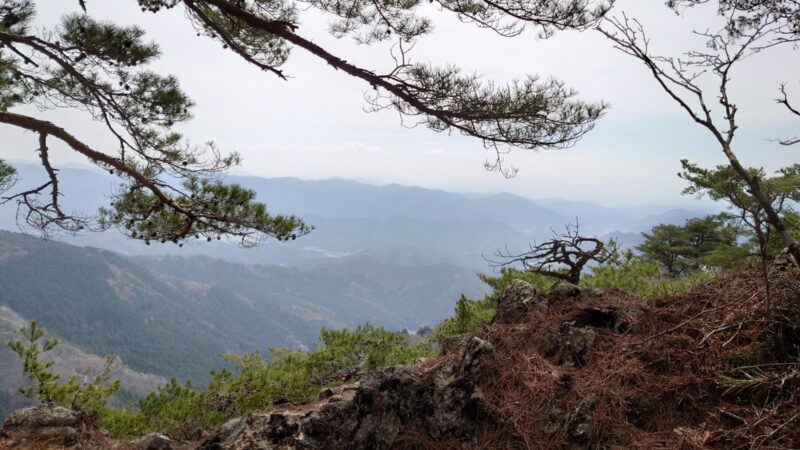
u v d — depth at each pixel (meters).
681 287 5.42
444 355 4.21
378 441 3.35
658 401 3.00
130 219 8.23
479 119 6.67
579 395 3.14
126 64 7.59
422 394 3.50
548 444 2.96
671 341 3.31
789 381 2.63
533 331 3.81
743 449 2.50
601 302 4.07
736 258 4.07
